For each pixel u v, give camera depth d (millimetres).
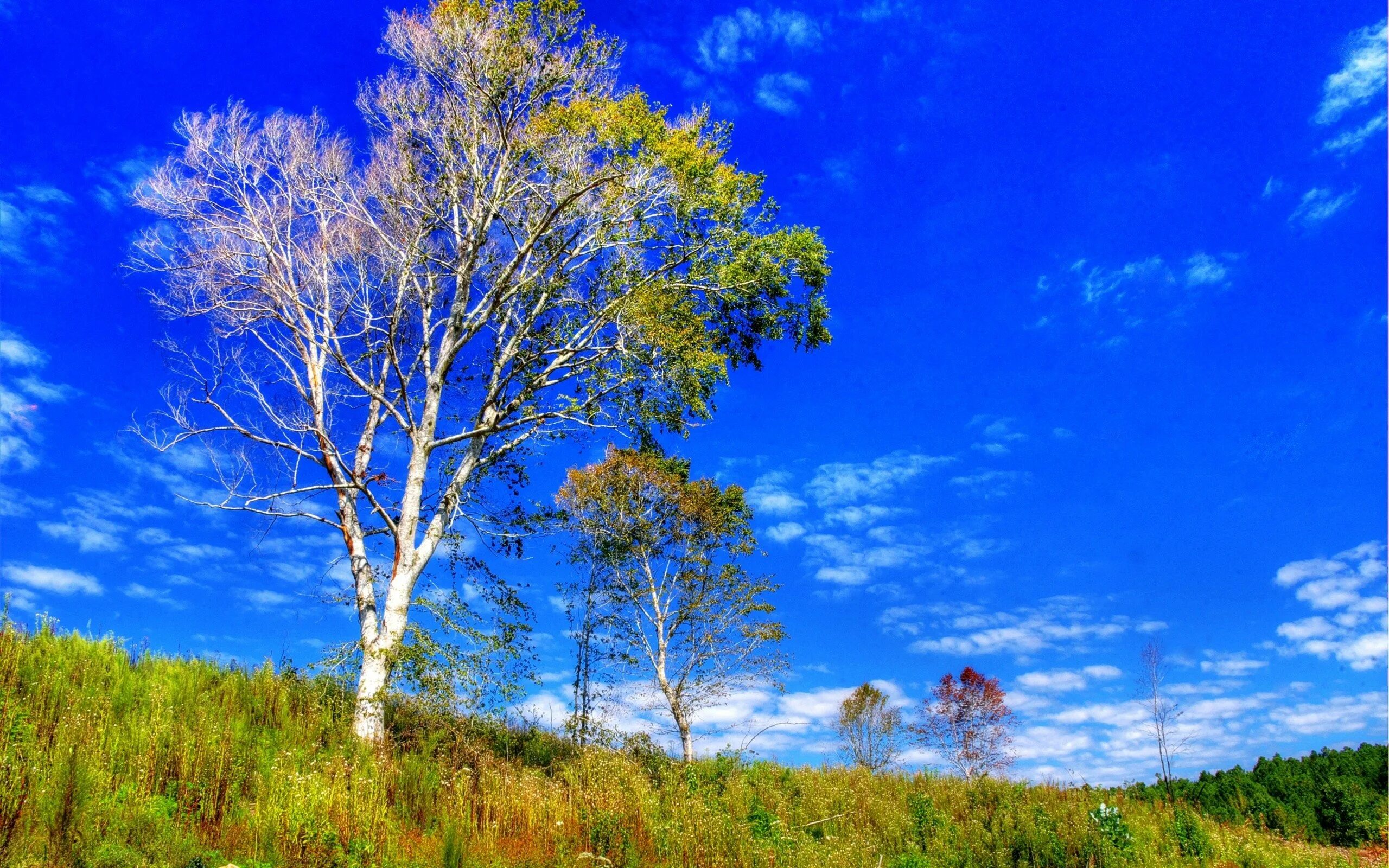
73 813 6355
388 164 16547
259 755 9422
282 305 16156
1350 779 17344
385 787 9562
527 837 9211
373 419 16453
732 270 17062
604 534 20391
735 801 11656
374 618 14352
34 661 10281
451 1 15438
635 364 16297
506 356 16500
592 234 16891
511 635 14617
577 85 16344
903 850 10719
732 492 21719
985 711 29906
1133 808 15133
